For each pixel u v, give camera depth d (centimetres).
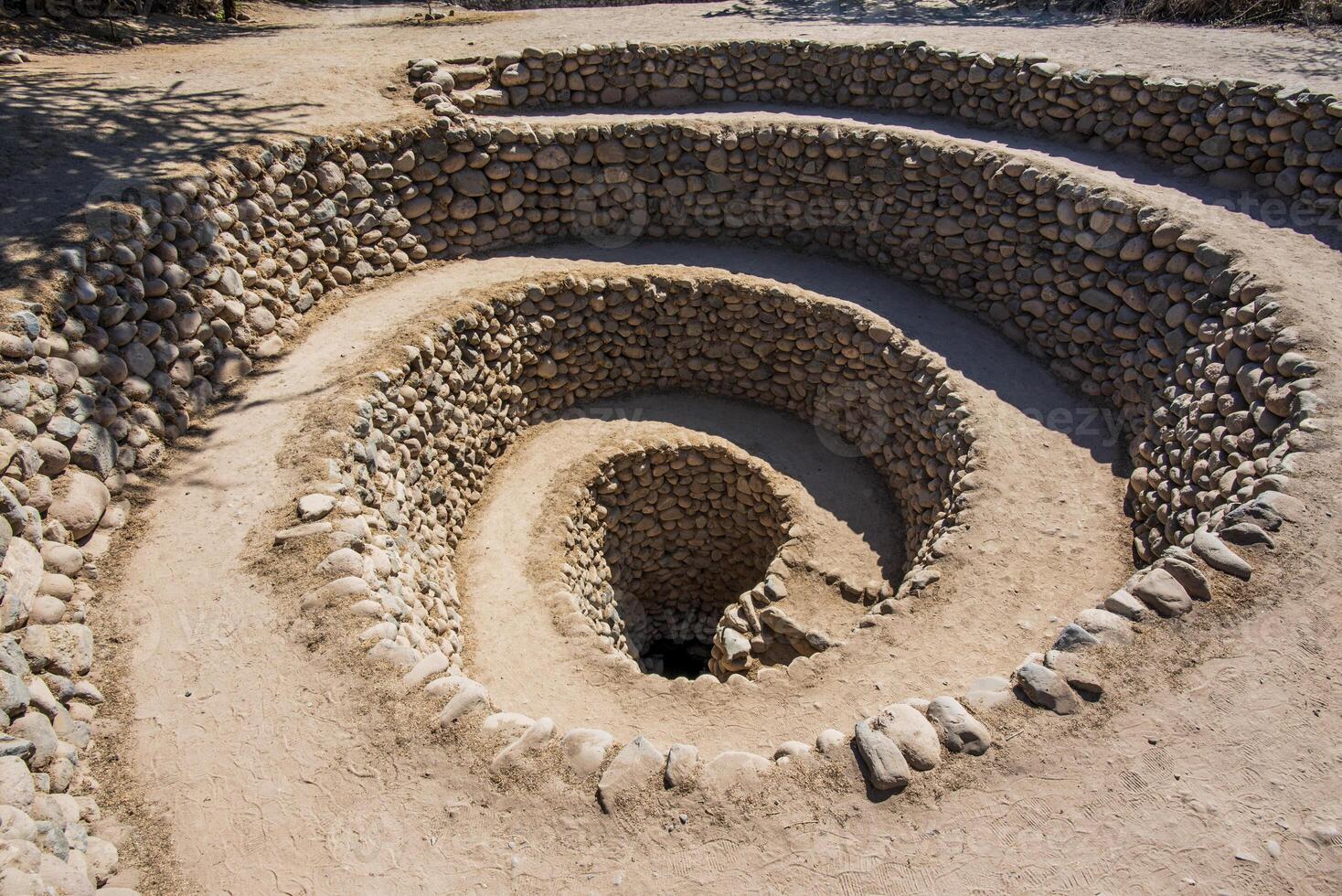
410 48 1332
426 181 1123
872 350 1078
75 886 422
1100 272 995
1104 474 902
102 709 567
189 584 656
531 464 1084
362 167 1062
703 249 1225
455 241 1162
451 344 987
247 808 508
